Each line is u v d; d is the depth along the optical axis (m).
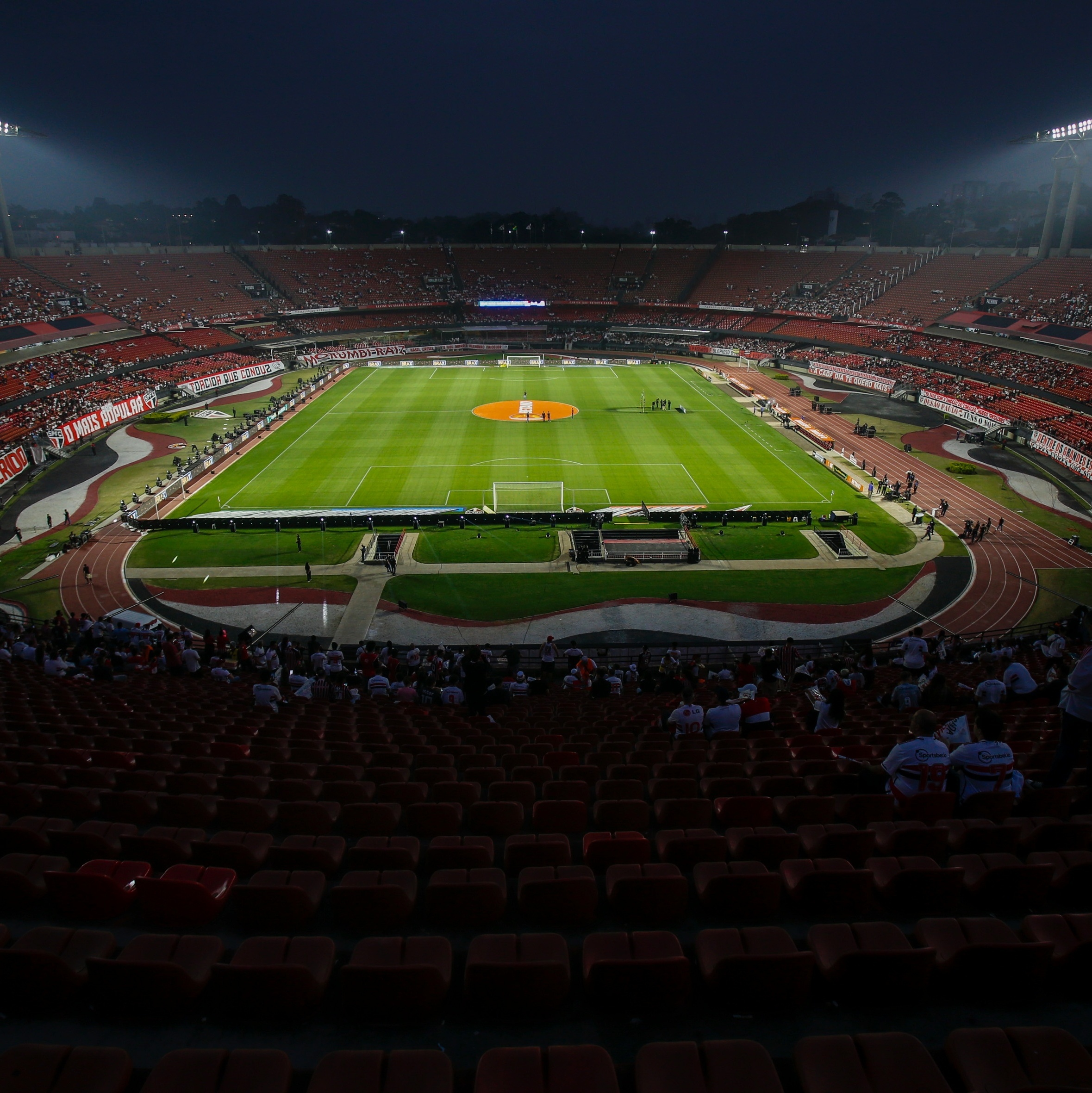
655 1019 6.16
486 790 12.14
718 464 63.31
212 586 41.28
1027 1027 5.38
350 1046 5.93
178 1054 5.25
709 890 7.50
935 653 29.55
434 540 47.56
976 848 8.80
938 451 67.94
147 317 104.81
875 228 190.62
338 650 30.39
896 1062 5.18
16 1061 5.18
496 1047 5.76
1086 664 9.77
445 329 136.00
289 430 74.62
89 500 54.75
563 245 157.88
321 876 7.91
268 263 136.38
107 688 21.84
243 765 12.51
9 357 81.62
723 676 26.86
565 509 52.72
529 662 32.62
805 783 11.19
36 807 10.27
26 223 193.25
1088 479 59.00
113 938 6.76
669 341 133.00
